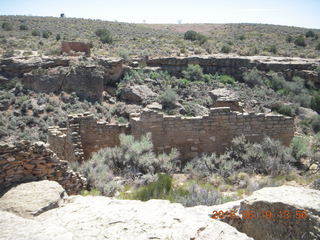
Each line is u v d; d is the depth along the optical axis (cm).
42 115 2958
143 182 1027
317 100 3850
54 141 1514
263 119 1384
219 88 4094
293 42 7906
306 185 1016
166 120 1341
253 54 5872
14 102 3106
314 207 459
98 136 1422
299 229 456
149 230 420
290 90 4178
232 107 3033
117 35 7819
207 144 1371
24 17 9350
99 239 398
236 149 1350
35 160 824
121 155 1227
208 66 4844
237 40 8425
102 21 10525
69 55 4291
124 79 4059
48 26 8281
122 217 468
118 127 1444
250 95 3941
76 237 391
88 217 481
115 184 979
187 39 8094
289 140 1421
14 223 424
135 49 5784
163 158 1230
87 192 945
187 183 1034
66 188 904
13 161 782
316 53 6138
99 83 3581
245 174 1114
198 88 4075
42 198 629
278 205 491
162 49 5934
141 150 1225
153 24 14525
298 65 4522
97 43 6050
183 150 1365
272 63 4600
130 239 396
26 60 3722
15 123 2719
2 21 8281
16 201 616
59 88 3544
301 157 1372
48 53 4506
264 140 1362
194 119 1352
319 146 1563
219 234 399
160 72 4447
